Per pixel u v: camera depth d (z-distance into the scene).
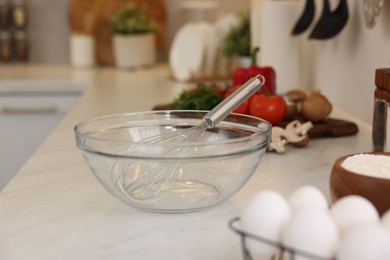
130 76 2.77
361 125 1.57
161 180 0.94
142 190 0.91
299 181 1.07
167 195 0.89
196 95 1.61
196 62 2.62
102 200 0.97
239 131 1.01
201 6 3.09
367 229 0.55
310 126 1.33
